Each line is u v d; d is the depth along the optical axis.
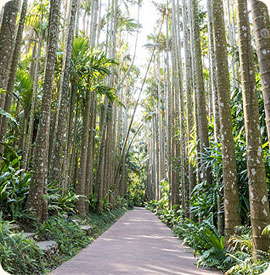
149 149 41.16
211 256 5.04
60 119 8.87
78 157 16.66
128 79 31.30
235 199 5.15
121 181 28.19
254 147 4.22
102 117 16.81
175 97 15.53
